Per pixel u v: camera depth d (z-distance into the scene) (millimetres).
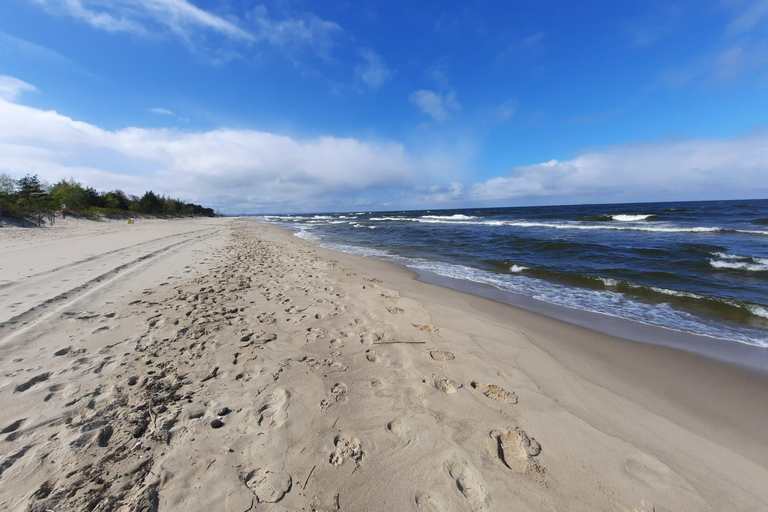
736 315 5348
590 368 3555
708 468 2133
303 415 2414
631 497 1861
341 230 28141
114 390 2588
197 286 5961
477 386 2992
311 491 1776
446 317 4992
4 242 10961
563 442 2301
